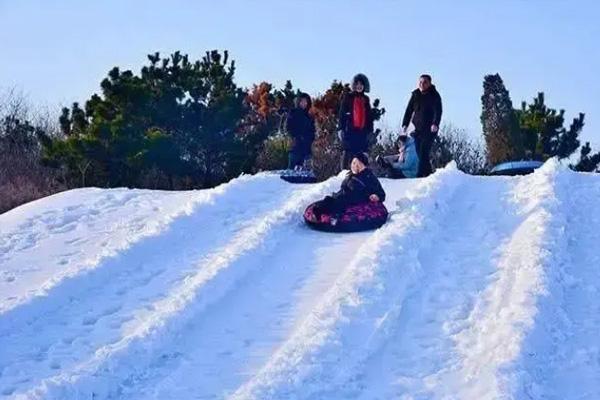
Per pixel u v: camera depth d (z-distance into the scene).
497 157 29.03
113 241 13.76
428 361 9.06
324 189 14.64
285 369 8.85
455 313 10.04
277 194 15.74
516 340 8.86
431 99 17.72
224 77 26.34
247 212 14.66
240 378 9.02
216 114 25.67
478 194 14.32
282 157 28.92
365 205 13.23
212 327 10.23
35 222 15.17
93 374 8.92
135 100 24.97
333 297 10.39
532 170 18.36
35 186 28.70
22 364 9.54
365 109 17.28
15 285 12.15
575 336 9.32
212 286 11.02
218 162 26.36
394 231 12.12
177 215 14.02
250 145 26.55
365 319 9.91
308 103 19.23
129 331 10.28
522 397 8.02
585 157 31.12
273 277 11.62
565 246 11.55
